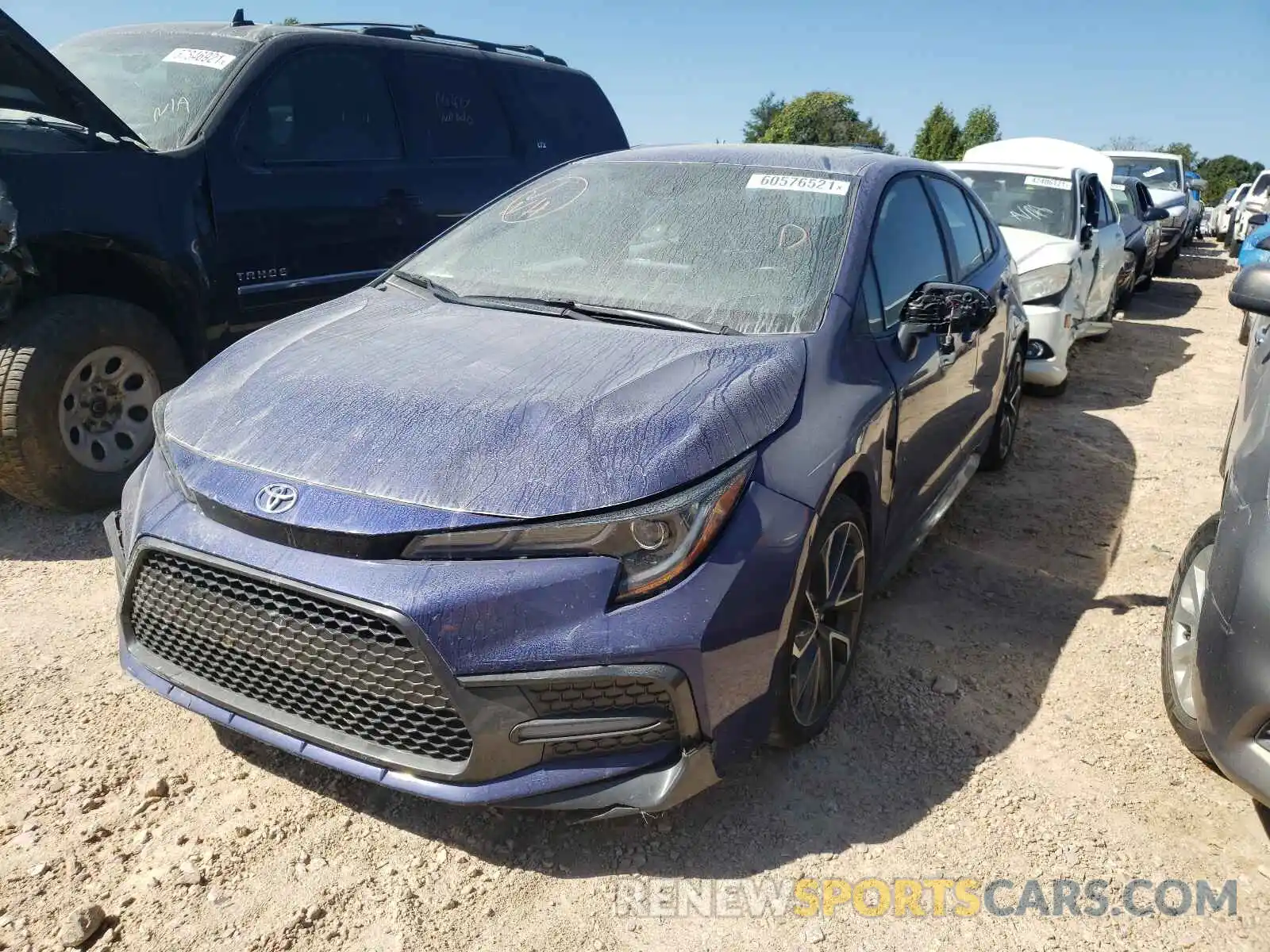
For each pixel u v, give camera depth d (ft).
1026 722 10.15
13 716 9.34
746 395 8.28
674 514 7.24
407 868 7.80
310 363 9.02
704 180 11.81
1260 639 7.52
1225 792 9.18
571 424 7.71
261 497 7.37
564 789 7.20
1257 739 7.66
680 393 8.18
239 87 15.40
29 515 13.88
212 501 7.56
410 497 7.16
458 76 19.61
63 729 9.21
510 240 11.71
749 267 10.37
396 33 19.12
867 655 11.26
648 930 7.34
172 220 14.05
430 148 18.76
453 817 8.37
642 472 7.29
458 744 7.15
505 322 9.84
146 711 9.57
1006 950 7.32
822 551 8.60
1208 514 16.29
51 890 7.38
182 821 8.16
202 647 7.89
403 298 10.98
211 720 7.95
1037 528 15.48
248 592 7.42
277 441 7.86
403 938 7.16
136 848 7.84
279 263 15.72
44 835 7.89
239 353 9.67
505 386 8.29
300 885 7.59
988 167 27.78
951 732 9.87
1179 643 9.80
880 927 7.47
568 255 11.11
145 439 14.15
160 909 7.28
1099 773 9.37
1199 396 24.68
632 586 7.11
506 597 6.90
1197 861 8.30
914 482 11.35
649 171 12.23
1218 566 8.26
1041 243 23.49
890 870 8.02
